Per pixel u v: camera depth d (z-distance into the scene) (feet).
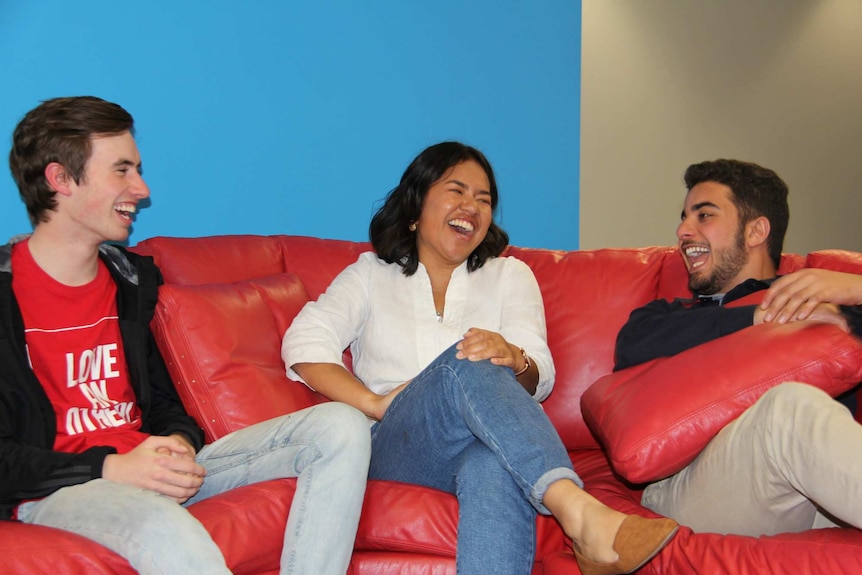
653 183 12.67
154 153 7.13
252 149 7.64
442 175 6.37
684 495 5.13
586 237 12.17
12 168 4.96
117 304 5.31
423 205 6.39
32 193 4.88
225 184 7.52
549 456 4.61
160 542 3.92
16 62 6.44
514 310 6.43
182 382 5.59
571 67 9.50
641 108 12.47
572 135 9.58
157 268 5.63
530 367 5.84
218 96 7.43
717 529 4.92
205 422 5.58
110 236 5.03
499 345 5.27
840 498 3.99
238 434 5.20
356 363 6.48
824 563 3.94
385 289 6.48
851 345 4.78
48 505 4.30
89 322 5.09
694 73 12.92
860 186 14.76
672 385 5.09
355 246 7.25
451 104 8.78
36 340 4.84
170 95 7.18
